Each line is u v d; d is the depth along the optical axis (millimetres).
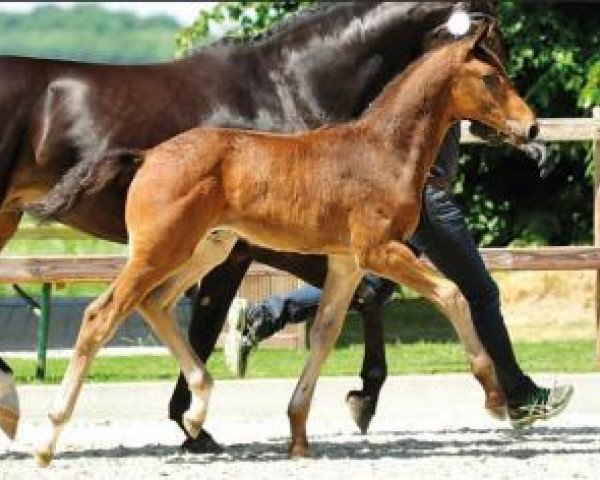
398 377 15664
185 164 12031
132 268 12000
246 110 13109
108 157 12281
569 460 12477
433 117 12492
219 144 12148
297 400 12656
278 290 18000
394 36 13383
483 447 13242
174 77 13133
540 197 22141
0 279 15703
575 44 21547
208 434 13039
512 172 22094
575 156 21359
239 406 15492
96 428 14672
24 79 12852
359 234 12266
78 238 18453
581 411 15703
